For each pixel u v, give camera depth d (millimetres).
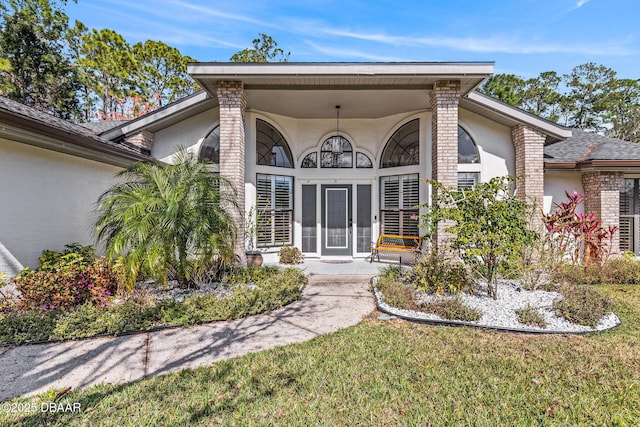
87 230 7039
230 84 7523
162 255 5199
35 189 5863
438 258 6293
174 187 5676
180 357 3641
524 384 3072
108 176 7734
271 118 10195
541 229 8375
